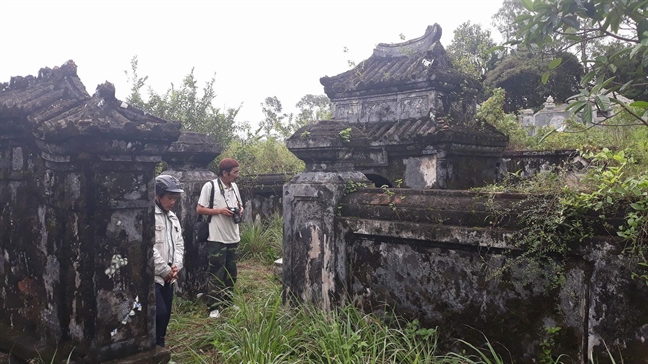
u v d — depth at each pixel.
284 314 4.18
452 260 3.64
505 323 3.38
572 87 21.48
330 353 3.46
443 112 7.52
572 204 3.03
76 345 3.37
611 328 2.88
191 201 6.04
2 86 4.21
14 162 3.86
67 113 3.43
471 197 3.67
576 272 3.07
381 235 3.98
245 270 6.93
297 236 4.57
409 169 7.31
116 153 3.37
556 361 3.02
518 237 3.25
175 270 4.04
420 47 8.32
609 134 9.13
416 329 3.77
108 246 3.41
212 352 4.09
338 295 4.29
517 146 9.91
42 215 3.61
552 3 3.25
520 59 21.92
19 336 3.82
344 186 4.43
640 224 2.78
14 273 3.96
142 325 3.62
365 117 8.24
